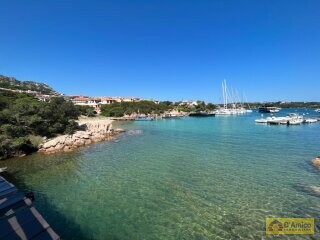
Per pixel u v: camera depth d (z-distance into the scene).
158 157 32.81
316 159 28.38
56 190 20.56
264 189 19.92
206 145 42.06
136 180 22.98
